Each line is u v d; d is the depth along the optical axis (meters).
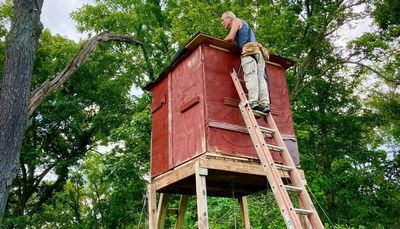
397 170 18.81
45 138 23.14
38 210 24.19
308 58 16.80
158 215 7.49
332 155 17.94
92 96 21.92
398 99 18.47
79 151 23.81
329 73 17.92
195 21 14.60
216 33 14.13
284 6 16.62
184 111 6.67
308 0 17.38
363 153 18.09
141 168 16.42
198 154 6.05
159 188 6.93
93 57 20.11
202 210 5.41
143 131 16.23
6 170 6.18
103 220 22.72
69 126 22.56
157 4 20.27
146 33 19.91
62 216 27.89
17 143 6.43
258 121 6.56
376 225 16.05
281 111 7.11
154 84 7.94
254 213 11.70
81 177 25.16
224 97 6.35
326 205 15.66
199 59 6.48
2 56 18.28
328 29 16.52
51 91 7.33
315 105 18.67
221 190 7.78
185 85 6.77
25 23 6.93
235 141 6.21
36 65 20.12
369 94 19.08
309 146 17.27
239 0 16.06
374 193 17.14
